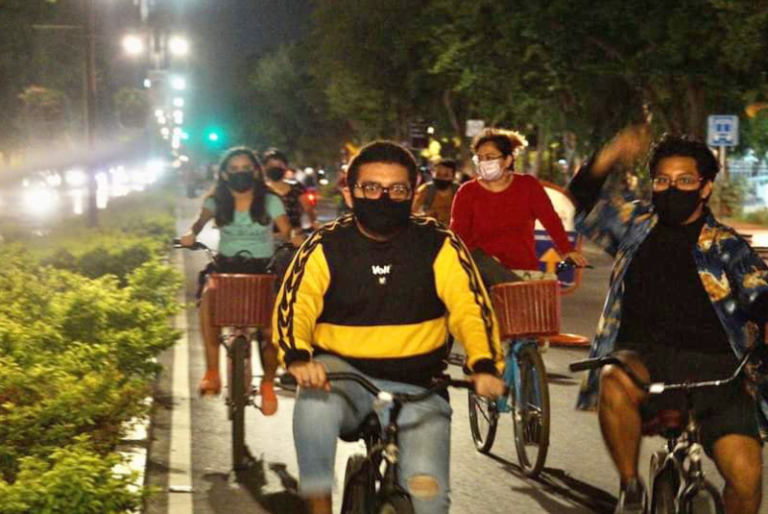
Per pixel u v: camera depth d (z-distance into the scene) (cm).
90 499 604
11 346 895
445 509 518
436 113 6275
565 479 854
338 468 867
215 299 876
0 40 3816
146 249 1838
